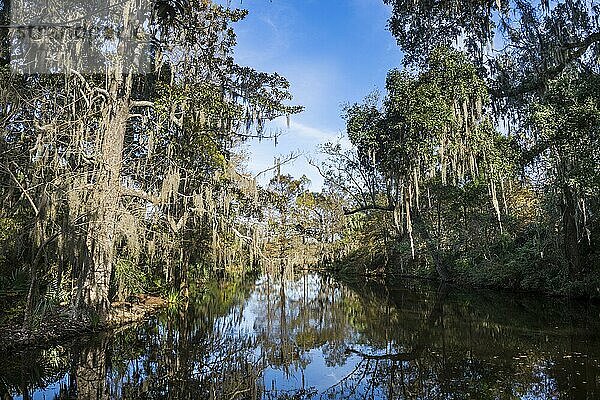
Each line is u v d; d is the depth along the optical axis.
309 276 34.25
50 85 11.60
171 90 12.13
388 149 19.27
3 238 9.72
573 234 15.89
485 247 22.70
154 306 14.96
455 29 14.63
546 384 6.88
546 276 17.77
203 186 14.12
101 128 10.95
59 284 10.43
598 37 11.64
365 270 34.66
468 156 15.75
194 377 7.79
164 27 12.55
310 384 7.50
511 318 13.02
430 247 24.66
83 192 9.91
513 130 14.79
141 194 11.79
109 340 10.02
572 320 12.38
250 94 14.88
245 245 15.73
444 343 10.14
